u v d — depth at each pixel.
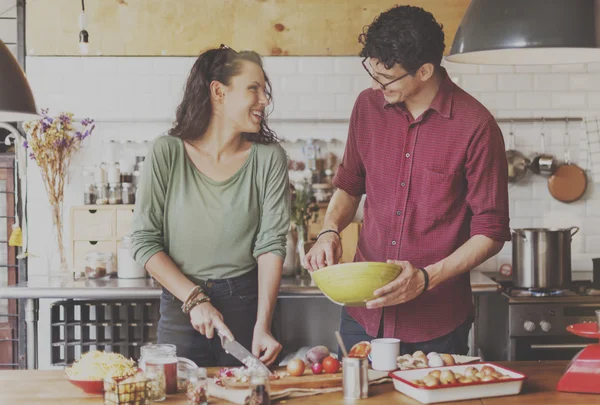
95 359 2.26
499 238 2.57
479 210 2.59
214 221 2.65
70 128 4.77
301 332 5.01
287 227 2.76
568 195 4.97
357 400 2.16
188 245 2.66
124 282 4.41
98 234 4.73
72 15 4.95
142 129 4.98
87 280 4.52
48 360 4.96
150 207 2.65
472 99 2.63
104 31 4.96
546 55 2.43
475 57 2.42
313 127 5.00
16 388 2.31
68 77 4.96
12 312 4.97
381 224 2.72
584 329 2.32
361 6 4.96
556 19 2.06
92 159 4.96
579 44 2.06
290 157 4.98
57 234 4.77
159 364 2.19
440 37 2.48
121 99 4.96
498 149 2.59
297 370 2.31
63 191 4.90
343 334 2.84
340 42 4.97
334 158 4.98
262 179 2.70
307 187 4.86
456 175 2.60
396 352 2.42
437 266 2.48
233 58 2.62
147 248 2.62
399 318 2.68
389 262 2.33
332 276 2.31
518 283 4.40
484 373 2.22
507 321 4.31
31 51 4.95
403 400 2.16
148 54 4.96
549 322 4.22
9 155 4.94
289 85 4.98
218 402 2.16
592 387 2.21
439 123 2.60
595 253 5.02
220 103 2.63
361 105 2.78
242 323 2.71
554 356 4.24
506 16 2.10
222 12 4.96
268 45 4.97
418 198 2.64
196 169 2.66
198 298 2.55
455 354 2.67
